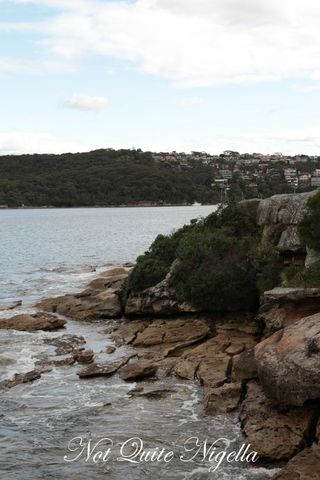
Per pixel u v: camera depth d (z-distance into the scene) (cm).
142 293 3222
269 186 15838
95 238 10131
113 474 1454
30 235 11019
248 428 1622
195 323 2809
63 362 2372
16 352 2539
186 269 3114
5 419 1802
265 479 1396
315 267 2486
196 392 2000
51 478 1439
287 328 1856
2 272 5712
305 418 1608
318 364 1588
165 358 2364
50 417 1812
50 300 3709
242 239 3331
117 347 2633
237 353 2295
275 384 1677
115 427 1730
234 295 2933
